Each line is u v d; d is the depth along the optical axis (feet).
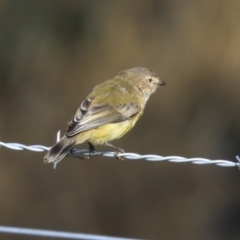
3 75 57.06
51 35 57.00
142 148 54.49
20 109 56.75
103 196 53.62
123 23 56.54
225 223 53.01
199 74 55.72
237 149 54.85
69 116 55.88
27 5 56.90
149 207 53.26
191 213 53.21
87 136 26.32
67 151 24.82
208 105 55.57
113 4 56.85
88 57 56.49
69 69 56.75
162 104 55.36
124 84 29.96
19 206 53.78
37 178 54.49
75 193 53.83
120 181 53.98
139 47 56.13
